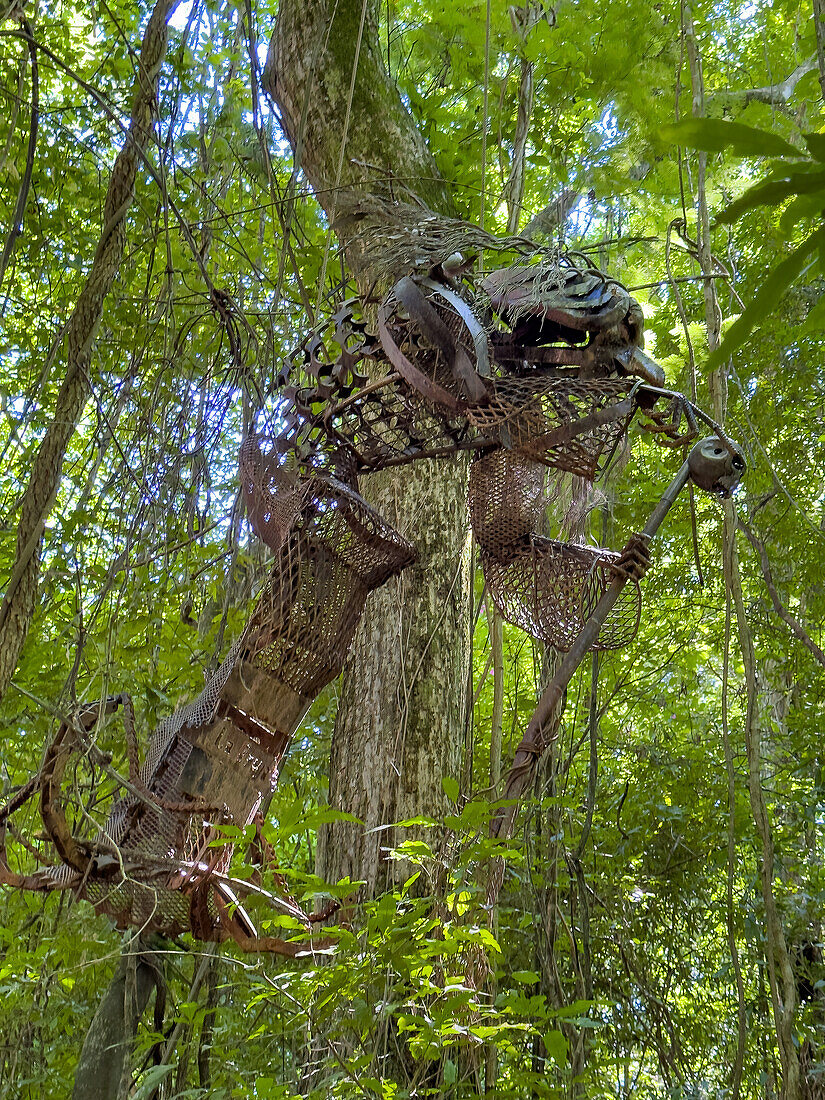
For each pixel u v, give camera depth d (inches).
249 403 145.9
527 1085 100.7
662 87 188.1
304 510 98.7
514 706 187.8
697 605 228.5
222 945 134.0
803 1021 184.7
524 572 105.3
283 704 95.6
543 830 157.9
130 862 92.3
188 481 158.6
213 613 162.6
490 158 214.1
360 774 136.7
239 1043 130.0
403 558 101.0
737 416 206.7
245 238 195.9
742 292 186.5
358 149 169.0
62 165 176.1
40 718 117.4
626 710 236.7
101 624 149.4
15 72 167.5
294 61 175.0
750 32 241.1
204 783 93.4
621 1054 176.6
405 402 105.5
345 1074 100.7
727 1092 174.6
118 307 160.9
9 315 177.3
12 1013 149.7
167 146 145.1
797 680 220.2
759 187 29.0
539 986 150.9
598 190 195.3
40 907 147.6
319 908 130.8
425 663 140.9
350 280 159.5
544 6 196.5
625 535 215.8
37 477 102.1
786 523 205.8
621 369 95.4
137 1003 137.8
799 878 199.8
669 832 196.4
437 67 225.5
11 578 98.6
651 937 191.0
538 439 94.3
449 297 94.0
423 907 91.4
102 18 196.4
